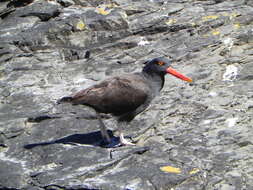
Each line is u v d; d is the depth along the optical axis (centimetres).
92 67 1182
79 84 1107
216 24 1257
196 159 792
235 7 1348
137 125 925
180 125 912
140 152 816
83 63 1214
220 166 770
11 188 766
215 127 888
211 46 1180
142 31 1291
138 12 1391
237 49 1162
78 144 867
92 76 1140
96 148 841
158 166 772
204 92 1011
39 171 794
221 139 846
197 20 1289
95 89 825
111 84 828
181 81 1066
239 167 766
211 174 753
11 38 1319
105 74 1140
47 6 1448
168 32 1285
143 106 845
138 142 876
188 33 1256
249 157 789
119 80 833
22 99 1055
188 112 947
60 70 1185
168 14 1348
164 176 743
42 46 1294
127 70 1141
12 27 1398
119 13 1336
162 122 928
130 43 1249
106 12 1357
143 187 723
